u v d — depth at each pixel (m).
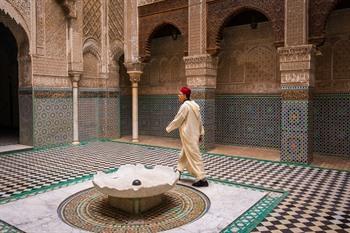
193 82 4.92
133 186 2.25
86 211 2.35
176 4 5.11
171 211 2.35
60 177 3.35
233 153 4.69
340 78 4.39
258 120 5.11
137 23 5.65
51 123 5.30
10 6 4.68
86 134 5.91
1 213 2.31
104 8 6.08
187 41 5.00
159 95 6.37
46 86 5.21
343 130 4.39
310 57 3.86
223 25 4.65
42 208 2.41
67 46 5.48
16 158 4.37
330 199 2.62
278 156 4.44
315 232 1.99
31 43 4.98
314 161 4.12
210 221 2.17
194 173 3.00
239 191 2.84
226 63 5.40
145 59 5.63
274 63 4.92
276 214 2.29
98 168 3.77
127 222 2.15
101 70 6.09
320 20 3.81
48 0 5.18
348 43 4.31
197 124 3.05
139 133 6.71
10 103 8.16
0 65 8.22
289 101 4.01
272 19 4.15
